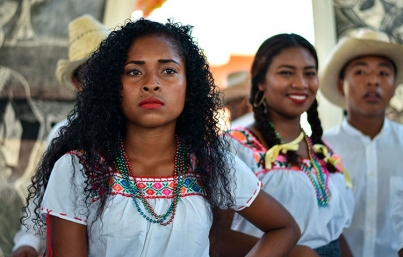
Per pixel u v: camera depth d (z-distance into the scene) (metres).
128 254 2.20
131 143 2.33
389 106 5.04
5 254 5.14
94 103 2.31
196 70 2.42
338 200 3.33
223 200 2.40
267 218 2.55
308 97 3.36
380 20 5.14
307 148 3.43
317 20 5.23
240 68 6.93
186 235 2.23
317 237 3.20
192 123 2.42
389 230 4.08
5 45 5.33
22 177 5.22
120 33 2.34
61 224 2.21
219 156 2.44
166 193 2.28
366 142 4.21
